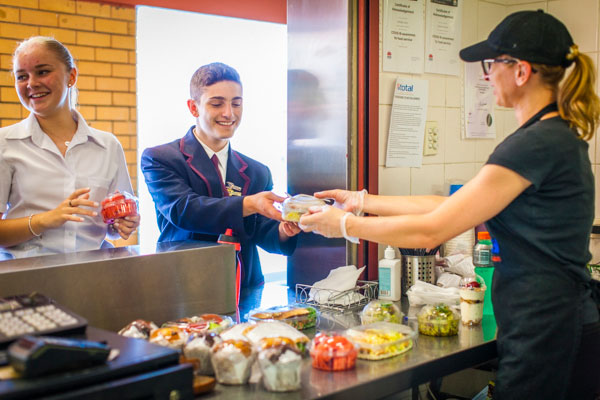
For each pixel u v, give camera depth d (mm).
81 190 1879
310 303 2193
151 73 4805
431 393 2234
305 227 1737
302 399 1292
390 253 2281
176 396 1149
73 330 1218
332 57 2426
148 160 2387
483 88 2838
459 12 2693
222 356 1367
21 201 2117
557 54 1497
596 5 2777
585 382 1543
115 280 1625
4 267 1494
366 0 2355
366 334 1632
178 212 2258
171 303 1747
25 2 4266
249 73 5191
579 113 1480
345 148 2400
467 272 2324
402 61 2506
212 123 2371
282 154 5480
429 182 2678
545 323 1512
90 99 4527
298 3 2572
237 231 2170
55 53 2012
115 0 4551
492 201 1474
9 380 1006
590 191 1545
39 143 2107
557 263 1508
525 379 1546
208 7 4664
